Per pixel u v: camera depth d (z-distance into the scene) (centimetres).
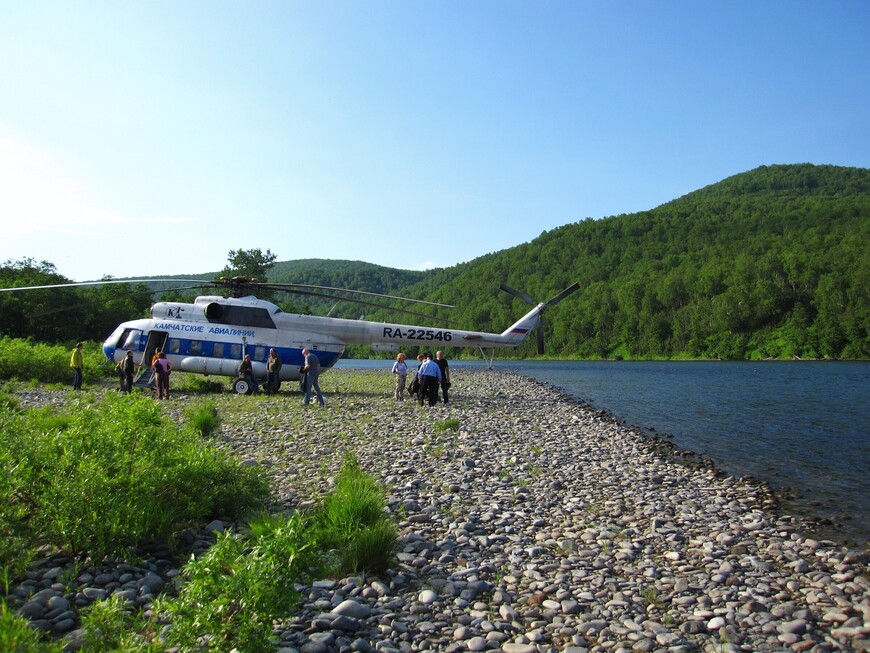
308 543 383
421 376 2039
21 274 6103
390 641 416
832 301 9581
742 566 609
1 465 513
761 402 2619
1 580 448
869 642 441
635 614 481
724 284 11856
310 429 1409
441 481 938
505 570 569
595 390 3416
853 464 1219
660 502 860
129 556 500
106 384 2547
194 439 726
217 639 334
